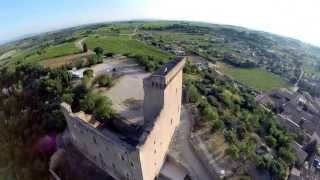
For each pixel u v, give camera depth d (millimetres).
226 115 80312
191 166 56219
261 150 75625
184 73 109000
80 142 58312
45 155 64875
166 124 54594
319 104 151875
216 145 63844
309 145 98562
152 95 51312
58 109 69188
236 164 62000
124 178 50688
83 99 67812
